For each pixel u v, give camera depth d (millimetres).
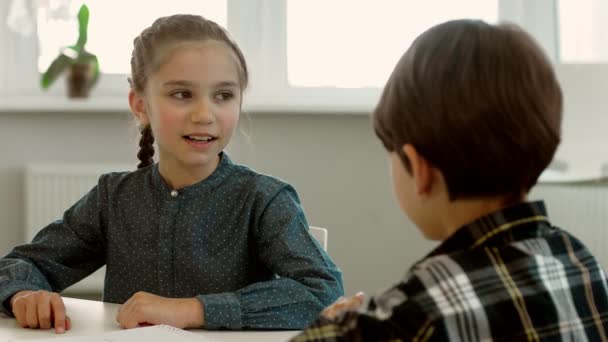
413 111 809
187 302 1340
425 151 812
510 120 786
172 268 1605
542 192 3514
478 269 795
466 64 796
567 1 3689
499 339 776
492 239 813
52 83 3621
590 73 3355
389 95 838
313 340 792
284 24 3762
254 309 1361
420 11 3773
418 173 823
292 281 1435
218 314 1337
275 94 3760
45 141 3627
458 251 813
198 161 1574
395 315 770
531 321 788
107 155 3652
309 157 3691
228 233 1604
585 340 825
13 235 3609
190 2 3715
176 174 1618
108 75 3709
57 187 3531
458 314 770
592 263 876
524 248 817
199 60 1561
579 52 3645
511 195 831
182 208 1611
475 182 808
